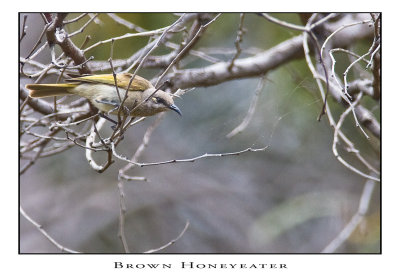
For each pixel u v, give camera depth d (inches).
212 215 615.2
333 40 446.9
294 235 585.9
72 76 355.3
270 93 512.1
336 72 464.1
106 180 613.3
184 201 617.3
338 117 506.6
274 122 528.1
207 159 620.7
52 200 598.9
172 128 600.4
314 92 426.3
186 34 426.3
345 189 585.6
